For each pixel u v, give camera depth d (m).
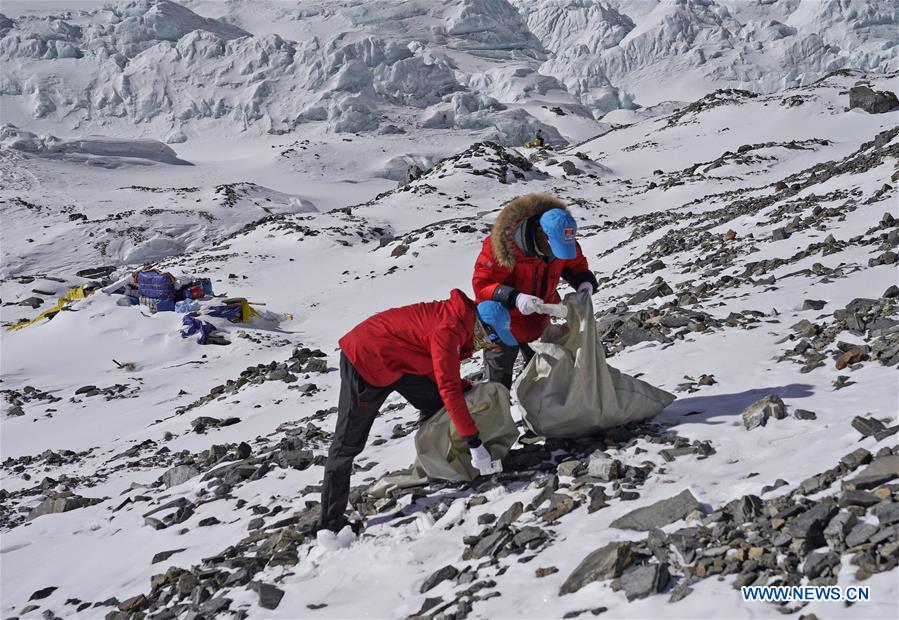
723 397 5.49
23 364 20.28
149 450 10.31
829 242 11.01
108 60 138.12
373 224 40.81
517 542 4.00
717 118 61.38
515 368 8.36
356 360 4.66
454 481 5.15
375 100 124.38
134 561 5.66
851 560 2.95
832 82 68.31
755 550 3.18
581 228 32.84
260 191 68.88
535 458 5.10
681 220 23.55
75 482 9.05
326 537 4.68
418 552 4.34
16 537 6.93
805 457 4.09
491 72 157.00
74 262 49.84
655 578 3.18
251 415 11.27
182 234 54.91
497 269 4.90
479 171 50.00
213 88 131.88
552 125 130.50
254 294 28.02
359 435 4.78
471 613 3.45
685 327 7.98
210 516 6.12
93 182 82.94
